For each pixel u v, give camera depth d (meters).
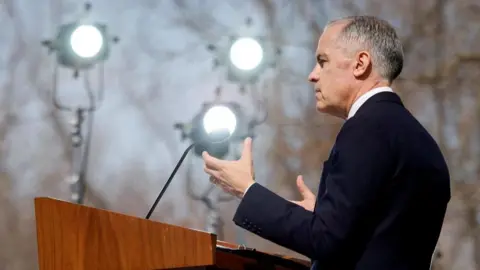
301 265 5.52
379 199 4.90
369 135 4.96
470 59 13.93
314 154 14.20
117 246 4.90
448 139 13.85
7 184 14.06
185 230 4.74
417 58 14.07
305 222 4.89
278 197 5.11
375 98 5.23
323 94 5.47
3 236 14.01
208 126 11.51
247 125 13.93
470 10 14.01
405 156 4.95
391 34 5.46
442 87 13.95
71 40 13.13
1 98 14.20
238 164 5.29
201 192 14.06
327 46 5.48
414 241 5.02
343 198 4.82
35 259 13.96
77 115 13.73
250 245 13.88
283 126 14.23
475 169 13.72
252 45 13.36
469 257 13.57
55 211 5.05
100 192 14.10
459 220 13.66
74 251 4.98
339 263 5.01
